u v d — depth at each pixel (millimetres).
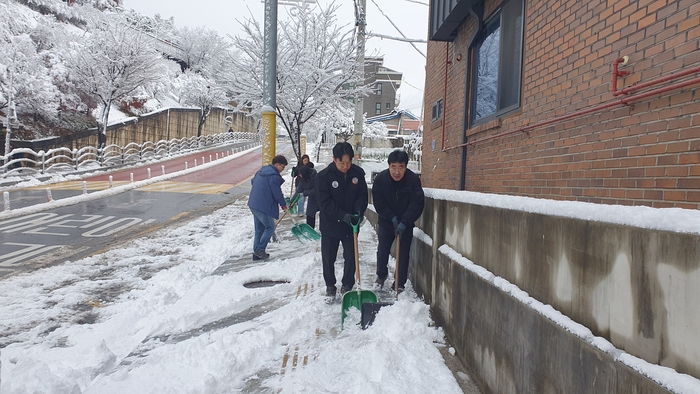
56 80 25469
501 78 4879
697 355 1162
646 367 1312
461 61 6438
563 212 1867
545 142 3729
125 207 12711
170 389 2758
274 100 8578
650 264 1347
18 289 5262
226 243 7953
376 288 4801
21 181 17766
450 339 3393
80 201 13328
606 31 2895
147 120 33875
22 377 2775
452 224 3541
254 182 6301
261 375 2986
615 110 2777
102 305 4754
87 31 30578
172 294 5043
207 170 26156
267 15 8352
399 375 2850
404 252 4512
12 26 24734
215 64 13938
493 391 2508
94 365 3219
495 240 2627
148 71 27562
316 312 4137
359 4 11609
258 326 3848
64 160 24266
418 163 17266
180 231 9328
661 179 2355
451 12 5953
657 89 2336
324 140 46500
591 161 3033
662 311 1293
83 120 27797
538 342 1989
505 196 2566
